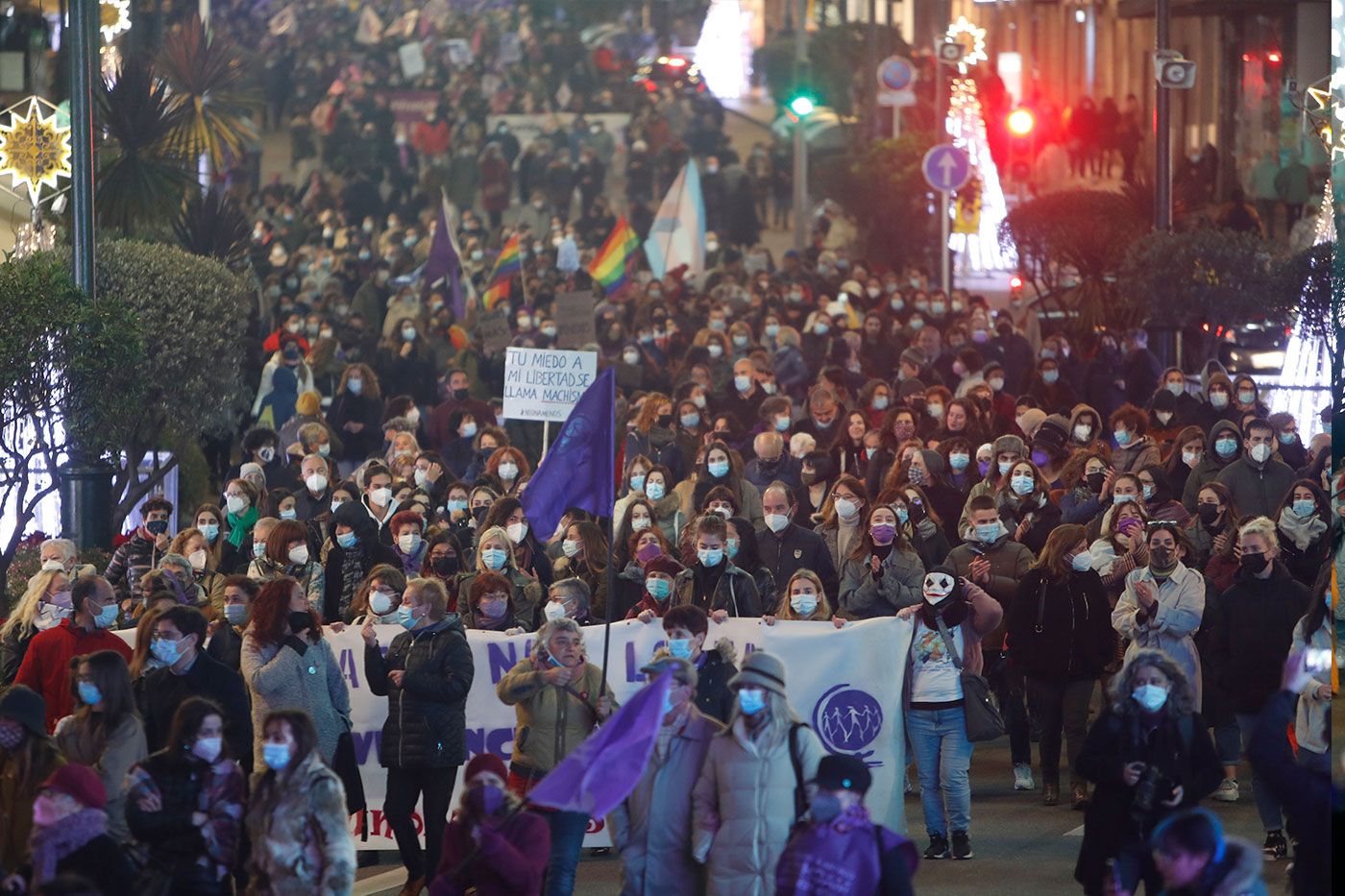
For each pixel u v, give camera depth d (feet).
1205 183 313.32
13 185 149.07
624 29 440.86
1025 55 491.31
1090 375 184.65
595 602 106.52
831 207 368.89
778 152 383.45
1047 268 261.65
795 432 154.10
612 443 86.74
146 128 162.40
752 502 125.49
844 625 93.81
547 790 68.18
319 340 208.03
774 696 73.20
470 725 95.61
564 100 415.23
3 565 124.16
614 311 239.50
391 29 419.95
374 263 286.87
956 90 358.64
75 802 66.28
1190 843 62.95
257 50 411.34
